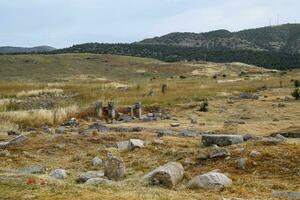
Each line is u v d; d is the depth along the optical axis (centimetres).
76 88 6138
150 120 3609
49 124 3341
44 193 1321
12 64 11619
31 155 2181
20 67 11438
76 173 1800
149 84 6994
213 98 5028
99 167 1912
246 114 3847
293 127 2750
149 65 13162
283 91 5834
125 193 1331
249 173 1656
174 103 4562
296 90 4862
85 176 1617
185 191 1439
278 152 1777
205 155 1848
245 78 9175
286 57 19275
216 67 13450
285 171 1636
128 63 13338
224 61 19012
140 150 2130
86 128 3086
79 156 2139
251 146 1930
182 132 2805
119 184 1491
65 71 11481
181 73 12212
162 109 4188
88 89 6006
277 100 4741
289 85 6750
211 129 3055
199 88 6128
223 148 1861
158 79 9744
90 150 2306
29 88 6078
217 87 6331
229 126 3116
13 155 2159
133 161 1939
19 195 1301
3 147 2333
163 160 1912
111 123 3475
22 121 3297
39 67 11681
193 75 11669
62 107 4059
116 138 2559
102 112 3834
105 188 1409
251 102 4566
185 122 3472
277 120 3503
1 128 2989
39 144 2402
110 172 1645
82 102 4650
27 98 4956
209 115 3859
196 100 4850
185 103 4541
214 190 1446
